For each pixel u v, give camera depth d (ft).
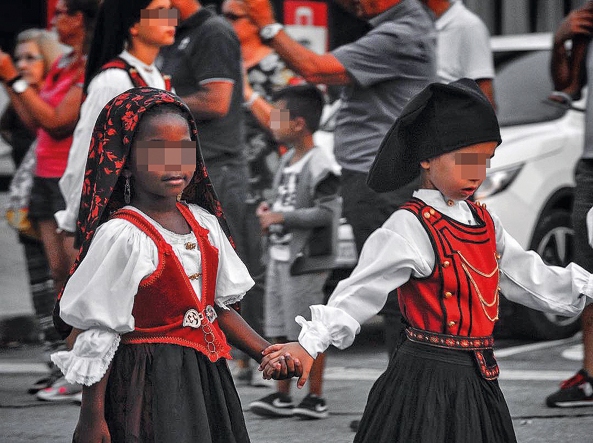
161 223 19.84
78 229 20.72
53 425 32.37
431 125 21.12
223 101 35.09
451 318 20.86
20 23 90.27
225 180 36.45
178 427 19.20
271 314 34.60
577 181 34.14
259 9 31.58
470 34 43.73
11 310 54.75
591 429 31.19
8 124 41.32
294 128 34.55
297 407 32.94
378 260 21.03
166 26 29.53
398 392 21.04
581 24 35.09
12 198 38.14
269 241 34.86
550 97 37.19
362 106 31.35
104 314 18.94
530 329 47.44
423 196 21.47
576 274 22.26
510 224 46.01
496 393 21.21
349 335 21.09
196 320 19.74
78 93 35.45
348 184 31.35
